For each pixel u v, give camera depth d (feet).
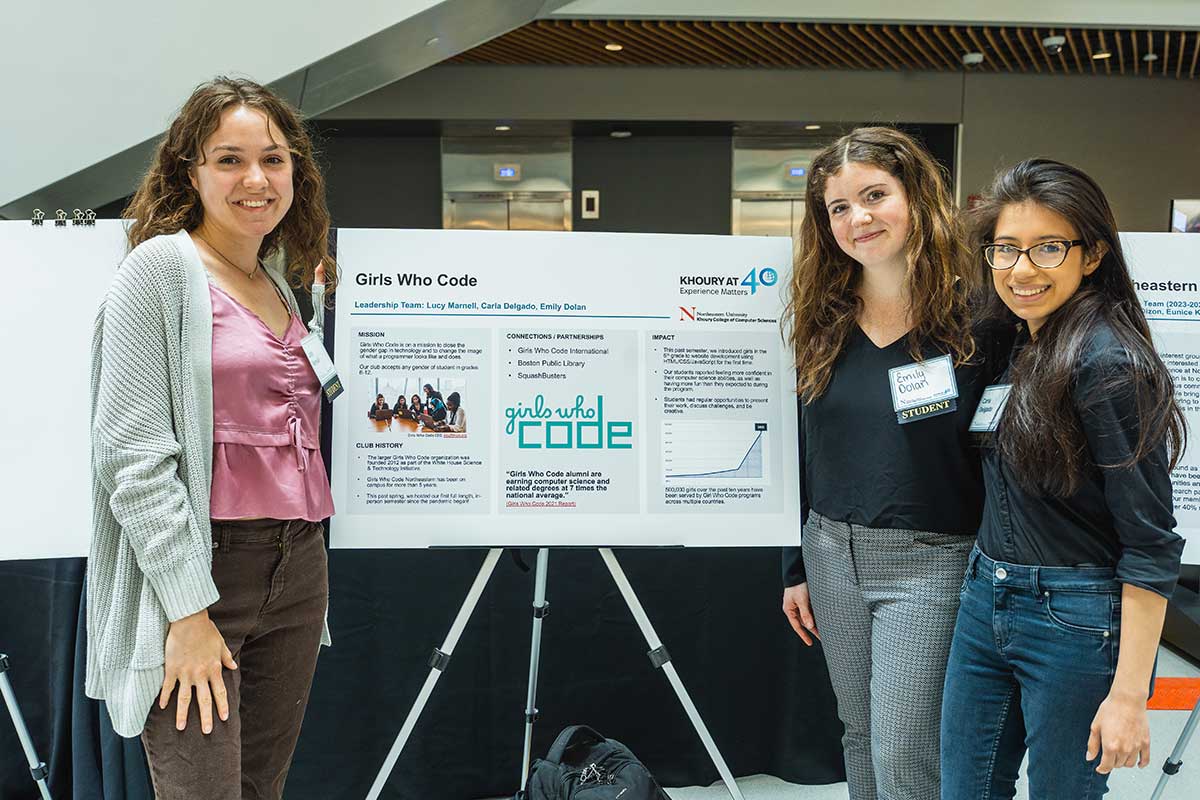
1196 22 17.04
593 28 17.26
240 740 4.93
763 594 8.09
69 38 10.68
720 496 6.56
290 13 11.14
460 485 6.42
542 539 6.46
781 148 21.97
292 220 5.53
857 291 5.80
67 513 6.13
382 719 7.67
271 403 4.92
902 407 5.42
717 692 8.12
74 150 10.80
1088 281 4.81
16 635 7.27
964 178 21.11
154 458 4.29
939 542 5.41
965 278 5.41
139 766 6.66
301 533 5.12
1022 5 16.94
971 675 5.00
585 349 6.55
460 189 21.95
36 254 6.25
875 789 5.89
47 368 6.17
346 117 19.94
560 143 21.90
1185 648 11.75
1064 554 4.61
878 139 5.43
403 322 6.45
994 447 4.95
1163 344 6.40
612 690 8.03
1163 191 21.33
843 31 17.69
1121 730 4.32
